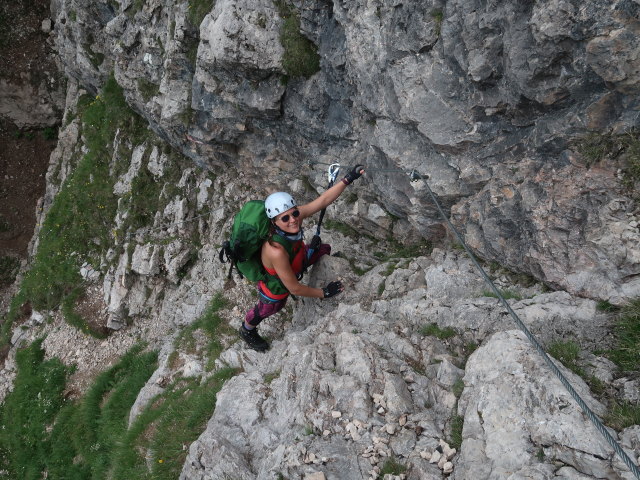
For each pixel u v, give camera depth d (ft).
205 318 31.73
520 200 17.66
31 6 69.72
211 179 39.81
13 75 68.33
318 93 26.12
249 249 18.17
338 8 22.63
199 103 32.12
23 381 43.62
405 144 21.45
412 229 25.13
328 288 23.17
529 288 17.83
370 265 25.81
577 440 11.48
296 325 25.59
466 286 19.61
